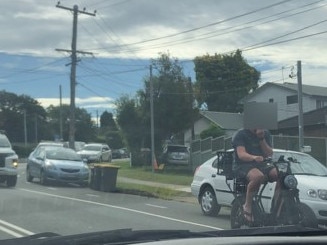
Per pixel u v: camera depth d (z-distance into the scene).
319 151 23.55
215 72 61.97
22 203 14.45
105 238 3.44
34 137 100.06
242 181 8.64
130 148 35.91
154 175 26.30
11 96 99.44
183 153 34.41
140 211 13.35
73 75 32.31
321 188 9.98
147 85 34.97
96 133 105.81
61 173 20.75
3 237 9.20
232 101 61.22
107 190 19.22
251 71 62.41
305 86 51.19
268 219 8.23
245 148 8.70
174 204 15.31
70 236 3.66
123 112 35.66
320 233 3.65
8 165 19.48
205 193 12.66
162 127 34.84
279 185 8.40
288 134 38.34
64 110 102.00
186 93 34.84
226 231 3.67
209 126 45.06
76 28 32.59
